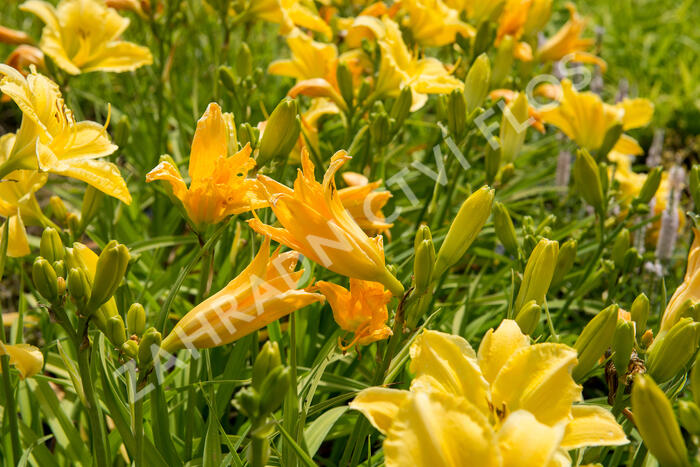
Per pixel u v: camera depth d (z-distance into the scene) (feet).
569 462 1.38
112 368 1.85
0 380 1.99
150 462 1.73
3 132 4.13
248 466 1.74
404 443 1.31
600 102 2.93
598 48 4.12
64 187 3.45
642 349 1.76
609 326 1.60
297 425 1.65
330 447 2.48
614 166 3.34
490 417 1.47
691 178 2.13
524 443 1.31
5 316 2.66
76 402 2.23
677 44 6.42
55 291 1.52
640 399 1.34
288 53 4.20
